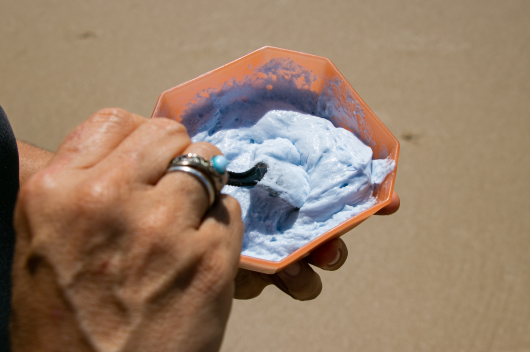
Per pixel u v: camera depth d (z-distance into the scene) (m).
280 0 2.44
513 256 1.85
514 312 1.76
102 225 0.52
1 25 2.42
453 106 2.12
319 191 0.94
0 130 0.87
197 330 0.55
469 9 2.38
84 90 2.23
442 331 1.74
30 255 0.52
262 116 1.08
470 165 2.01
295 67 1.05
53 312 0.51
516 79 2.19
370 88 2.17
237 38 2.33
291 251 0.90
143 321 0.53
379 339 1.74
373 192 0.98
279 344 1.75
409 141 2.06
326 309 1.79
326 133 1.01
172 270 0.54
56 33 2.38
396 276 1.83
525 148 2.03
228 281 0.57
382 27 2.33
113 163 0.55
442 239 1.89
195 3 2.45
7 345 0.75
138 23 2.40
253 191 0.95
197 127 1.06
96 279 0.52
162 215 0.54
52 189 0.52
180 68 2.26
